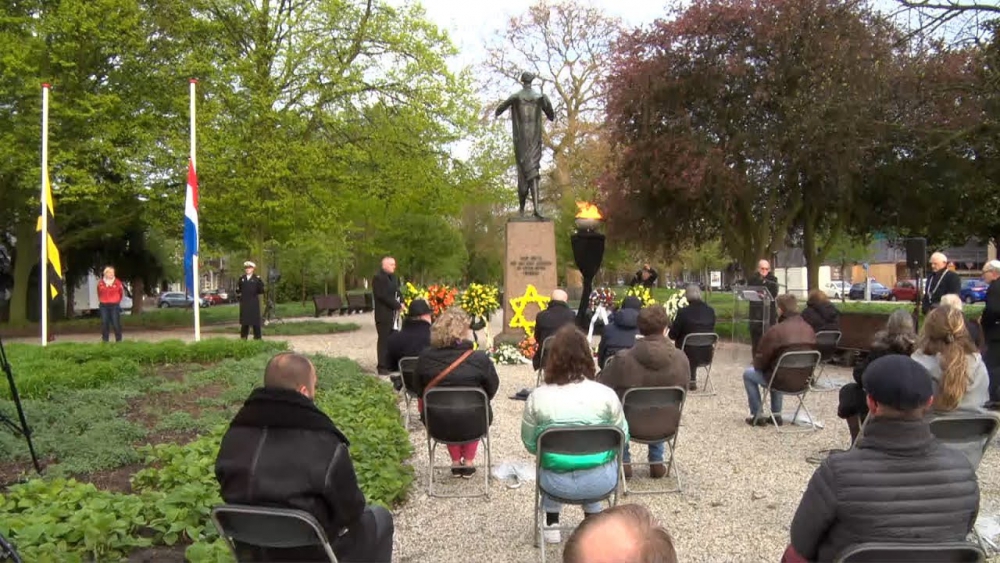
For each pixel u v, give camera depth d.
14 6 21.78
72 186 20.22
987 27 12.96
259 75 22.05
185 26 21.94
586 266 14.76
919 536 2.87
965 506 2.93
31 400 8.37
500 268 47.88
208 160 20.62
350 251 38.00
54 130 21.02
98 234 26.75
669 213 20.81
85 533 4.13
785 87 17.61
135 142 21.75
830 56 15.82
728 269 46.06
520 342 14.47
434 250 36.72
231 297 61.22
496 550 4.80
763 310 13.05
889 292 48.50
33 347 12.34
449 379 5.83
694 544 4.82
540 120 15.74
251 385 9.59
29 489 4.94
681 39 17.95
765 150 17.50
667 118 18.70
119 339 17.05
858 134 16.20
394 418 7.77
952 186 19.28
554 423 4.63
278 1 23.17
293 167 21.89
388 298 11.91
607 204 21.62
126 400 8.82
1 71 20.83
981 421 4.64
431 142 24.55
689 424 8.48
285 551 3.25
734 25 17.56
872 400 3.02
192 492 4.75
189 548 4.06
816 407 9.49
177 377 10.77
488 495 5.89
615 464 4.61
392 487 5.56
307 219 23.42
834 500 2.92
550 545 4.86
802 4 16.45
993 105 13.90
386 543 3.81
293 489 3.14
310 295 52.16
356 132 23.94
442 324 5.97
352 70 22.81
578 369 4.76
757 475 6.37
